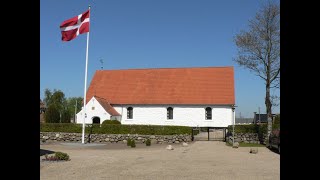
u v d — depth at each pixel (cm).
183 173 1420
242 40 3925
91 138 3888
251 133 3912
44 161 1745
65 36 3052
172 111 4956
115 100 5128
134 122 5025
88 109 4769
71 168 1536
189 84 5128
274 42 3781
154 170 1506
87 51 3231
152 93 5119
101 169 1521
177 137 3875
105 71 5562
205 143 3759
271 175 1376
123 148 3023
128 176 1335
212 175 1370
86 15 3103
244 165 1714
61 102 8900
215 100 4844
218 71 5203
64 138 3947
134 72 5453
